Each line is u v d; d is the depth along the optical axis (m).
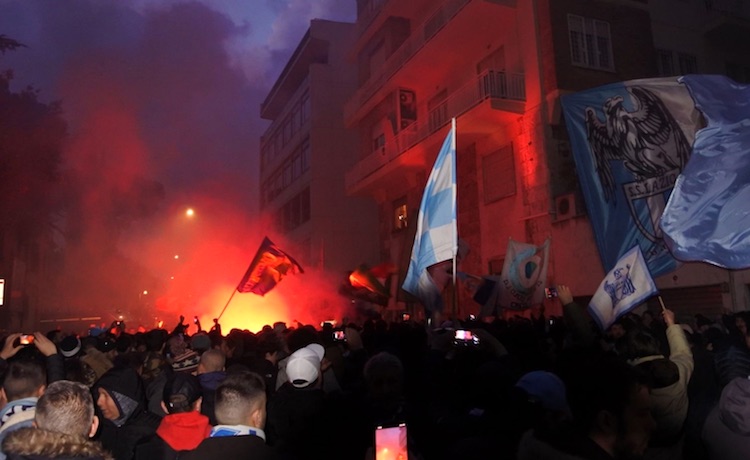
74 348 5.91
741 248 6.03
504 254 19.05
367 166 26.80
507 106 18.03
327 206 35.06
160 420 4.47
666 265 13.05
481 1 18.30
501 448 3.34
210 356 5.11
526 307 12.36
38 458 2.63
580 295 15.83
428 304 7.02
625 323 7.49
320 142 35.53
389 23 26.22
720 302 13.33
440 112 21.81
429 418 4.10
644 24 19.34
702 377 4.64
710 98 6.97
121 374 4.35
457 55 21.77
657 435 3.78
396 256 26.06
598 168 14.71
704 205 6.47
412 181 24.45
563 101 15.55
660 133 13.41
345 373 6.51
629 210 13.92
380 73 26.14
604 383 2.54
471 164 21.00
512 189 18.77
